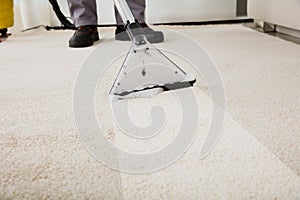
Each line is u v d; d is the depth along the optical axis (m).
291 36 1.69
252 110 0.67
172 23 2.37
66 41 1.70
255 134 0.57
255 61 1.11
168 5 2.34
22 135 0.60
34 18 2.28
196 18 2.40
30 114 0.69
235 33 1.78
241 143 0.54
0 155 0.52
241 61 1.11
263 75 0.93
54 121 0.65
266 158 0.49
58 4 2.26
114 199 0.41
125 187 0.44
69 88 0.87
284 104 0.70
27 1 2.21
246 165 0.47
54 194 0.43
